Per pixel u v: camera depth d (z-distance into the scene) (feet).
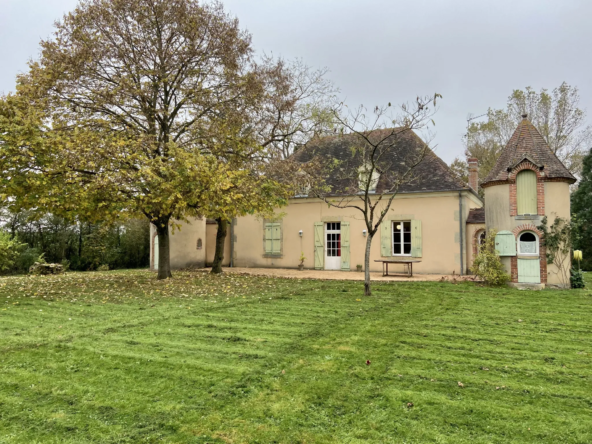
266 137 54.85
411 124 35.45
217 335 21.58
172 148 39.22
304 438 11.30
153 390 14.39
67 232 85.61
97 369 16.35
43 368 16.43
